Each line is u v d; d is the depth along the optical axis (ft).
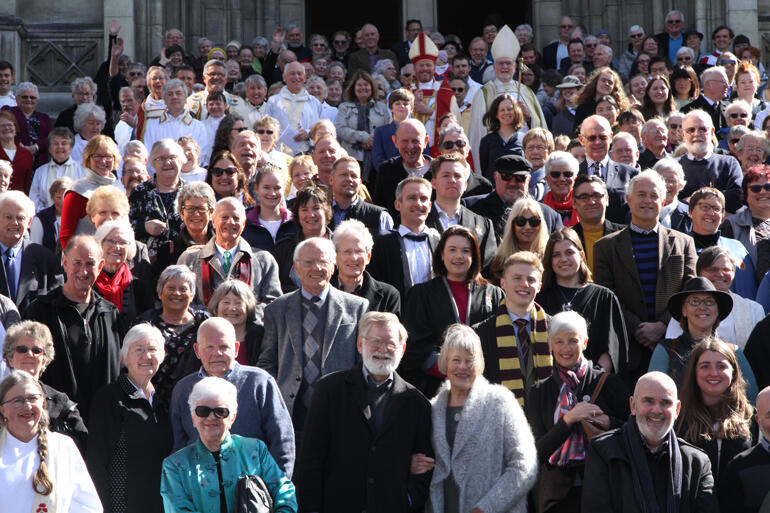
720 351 33.81
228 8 84.84
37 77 79.61
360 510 32.04
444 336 35.24
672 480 31.12
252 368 33.58
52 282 40.73
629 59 80.48
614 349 36.91
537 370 35.35
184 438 32.94
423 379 36.70
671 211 44.96
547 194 45.88
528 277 35.81
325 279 36.29
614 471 31.37
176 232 43.42
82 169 55.62
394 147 55.16
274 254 41.32
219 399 30.73
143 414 33.35
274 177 43.34
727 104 62.39
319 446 32.58
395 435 32.32
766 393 32.37
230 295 36.32
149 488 32.78
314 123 59.06
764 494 31.94
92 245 35.99
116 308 36.65
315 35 79.05
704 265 39.06
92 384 35.50
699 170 51.29
